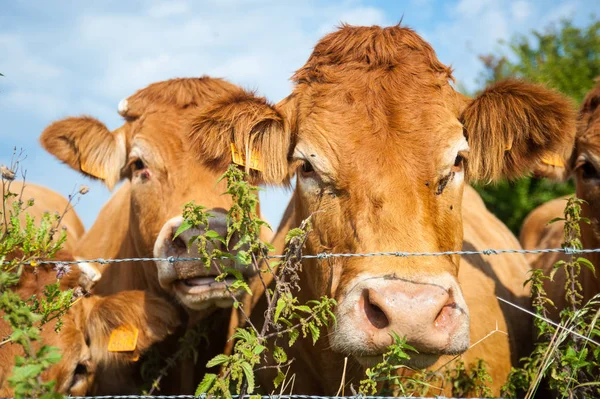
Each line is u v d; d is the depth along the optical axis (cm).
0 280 119
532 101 169
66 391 173
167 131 215
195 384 217
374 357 146
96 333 175
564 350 150
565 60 503
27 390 112
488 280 215
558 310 209
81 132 226
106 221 259
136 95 227
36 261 151
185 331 213
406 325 138
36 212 279
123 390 200
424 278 142
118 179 229
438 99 162
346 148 156
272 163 169
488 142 170
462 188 164
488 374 182
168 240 193
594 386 153
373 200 152
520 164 178
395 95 160
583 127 192
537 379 146
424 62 168
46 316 146
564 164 199
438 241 155
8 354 159
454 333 143
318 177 160
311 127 162
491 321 204
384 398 136
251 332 137
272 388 195
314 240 162
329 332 154
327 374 182
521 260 245
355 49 170
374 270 145
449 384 183
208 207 201
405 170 153
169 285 197
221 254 141
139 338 174
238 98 168
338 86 164
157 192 211
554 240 258
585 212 192
